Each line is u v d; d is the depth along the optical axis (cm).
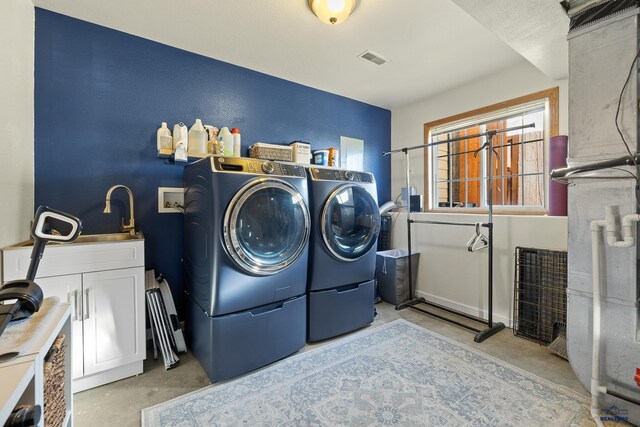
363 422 145
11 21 163
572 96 154
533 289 235
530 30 173
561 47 192
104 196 216
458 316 284
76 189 206
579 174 149
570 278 158
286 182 200
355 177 249
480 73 283
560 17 161
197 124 233
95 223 213
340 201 235
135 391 169
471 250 247
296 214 207
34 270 104
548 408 153
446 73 283
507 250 260
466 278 291
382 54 249
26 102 181
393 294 314
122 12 197
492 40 228
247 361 186
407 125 371
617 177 139
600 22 145
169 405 157
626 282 139
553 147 232
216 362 176
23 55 177
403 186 373
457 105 316
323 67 273
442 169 343
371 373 186
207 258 179
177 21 206
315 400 161
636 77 136
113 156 219
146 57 229
